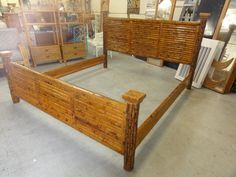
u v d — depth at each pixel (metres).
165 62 4.28
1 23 4.02
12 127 2.02
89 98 1.46
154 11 4.27
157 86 3.21
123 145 1.42
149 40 3.32
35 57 3.95
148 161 1.63
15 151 1.69
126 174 1.50
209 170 1.56
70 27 4.39
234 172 1.54
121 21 3.50
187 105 2.60
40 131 1.97
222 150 1.79
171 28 2.98
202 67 3.12
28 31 3.76
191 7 3.55
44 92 1.87
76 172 1.50
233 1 2.95
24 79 2.06
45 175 1.47
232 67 2.81
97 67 4.11
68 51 4.34
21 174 1.47
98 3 6.31
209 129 2.09
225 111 2.47
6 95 2.70
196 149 1.79
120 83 3.29
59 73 2.96
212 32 3.25
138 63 4.51
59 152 1.70
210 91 3.08
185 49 2.97
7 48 3.49
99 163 1.60
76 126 1.73
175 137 1.95
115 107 1.32
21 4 3.51
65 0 4.89
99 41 4.69
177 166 1.59
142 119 2.22
